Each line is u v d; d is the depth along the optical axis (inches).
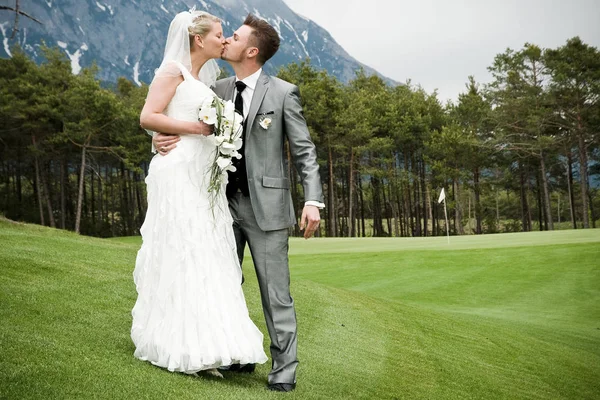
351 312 295.9
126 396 100.4
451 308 462.6
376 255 656.4
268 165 140.8
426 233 2116.1
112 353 126.5
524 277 552.7
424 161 2066.9
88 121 1630.2
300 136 142.9
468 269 583.8
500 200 2731.3
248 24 145.0
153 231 132.5
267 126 139.7
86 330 144.9
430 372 204.4
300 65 1961.1
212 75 154.5
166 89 135.2
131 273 263.3
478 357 258.2
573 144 1935.3
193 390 112.3
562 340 357.1
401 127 1941.4
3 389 91.4
